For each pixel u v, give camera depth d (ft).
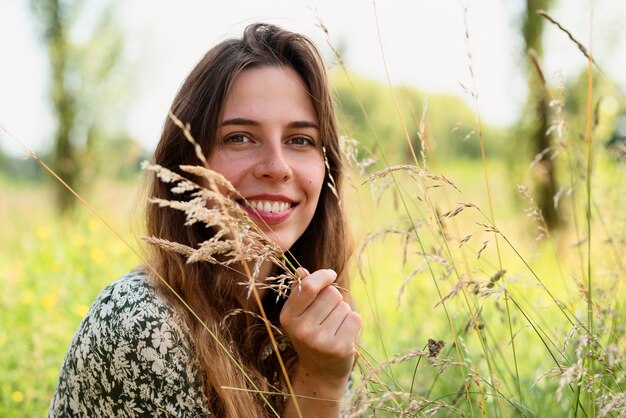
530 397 7.60
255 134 6.04
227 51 6.15
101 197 29.30
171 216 6.29
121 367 5.43
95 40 38.68
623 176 9.11
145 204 6.55
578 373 4.69
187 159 6.24
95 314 5.62
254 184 6.02
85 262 16.80
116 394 5.47
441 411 7.47
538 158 7.16
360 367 5.86
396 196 7.27
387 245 14.21
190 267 6.08
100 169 36.17
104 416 5.54
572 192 7.13
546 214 20.98
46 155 38.06
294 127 6.14
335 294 5.67
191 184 4.55
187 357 5.59
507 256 14.71
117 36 39.01
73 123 37.47
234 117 5.98
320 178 6.36
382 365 5.27
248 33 6.24
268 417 6.29
